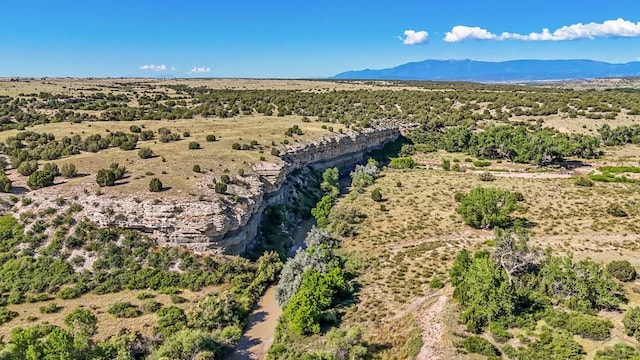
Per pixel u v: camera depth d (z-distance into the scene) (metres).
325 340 41.28
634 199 70.69
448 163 107.19
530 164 105.75
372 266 55.59
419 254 56.81
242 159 77.00
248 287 52.69
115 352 37.88
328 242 62.75
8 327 42.12
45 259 52.22
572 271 41.47
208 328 44.47
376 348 39.38
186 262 54.41
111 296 48.91
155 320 44.62
